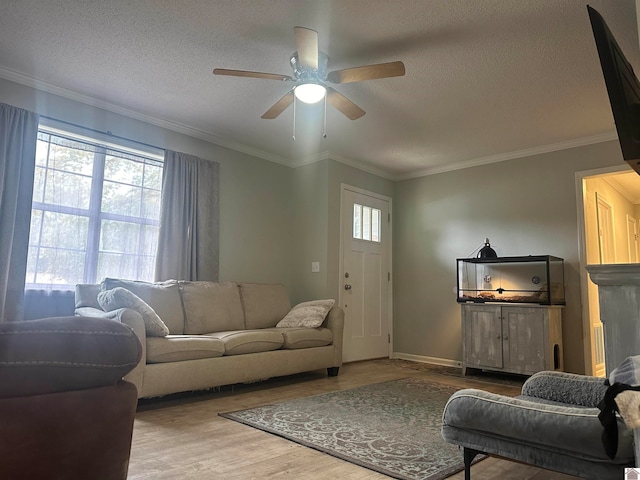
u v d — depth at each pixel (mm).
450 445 2334
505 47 2885
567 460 1267
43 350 853
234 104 3877
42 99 3537
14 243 3271
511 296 4684
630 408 948
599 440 1191
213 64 3197
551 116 3965
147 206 4168
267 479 1886
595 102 3672
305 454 2191
